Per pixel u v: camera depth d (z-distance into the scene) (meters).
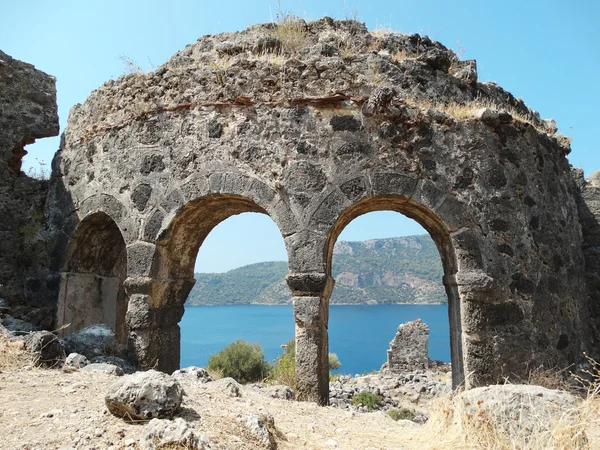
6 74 11.27
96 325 8.99
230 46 9.20
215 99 8.59
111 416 4.05
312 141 8.09
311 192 7.92
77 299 9.98
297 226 7.84
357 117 8.08
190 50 9.88
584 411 4.25
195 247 9.60
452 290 8.14
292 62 8.38
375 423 5.90
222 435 3.89
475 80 9.12
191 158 8.55
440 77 8.82
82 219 9.59
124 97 9.46
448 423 4.79
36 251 9.99
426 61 8.75
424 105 8.34
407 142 8.00
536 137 8.99
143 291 8.48
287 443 4.52
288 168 8.05
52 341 6.59
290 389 7.25
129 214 8.91
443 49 9.65
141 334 8.41
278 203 7.98
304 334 7.48
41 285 9.83
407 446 4.71
